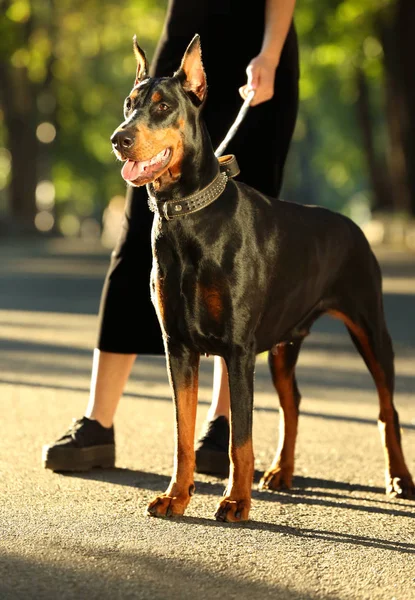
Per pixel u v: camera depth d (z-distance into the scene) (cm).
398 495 694
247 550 555
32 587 487
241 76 808
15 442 834
